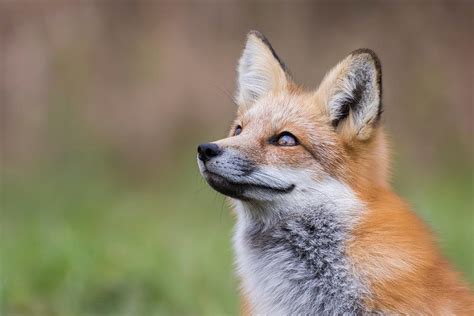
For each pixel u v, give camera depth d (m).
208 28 23.95
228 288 11.98
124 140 22.36
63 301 11.31
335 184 7.98
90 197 18.48
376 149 8.19
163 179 21.50
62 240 12.66
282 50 24.23
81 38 23.20
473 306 7.76
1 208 17.09
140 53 23.27
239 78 9.45
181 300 11.62
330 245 7.87
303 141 8.16
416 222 7.86
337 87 8.34
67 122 22.14
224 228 15.58
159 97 22.84
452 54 24.52
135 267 12.17
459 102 23.89
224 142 8.20
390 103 23.83
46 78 22.73
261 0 24.48
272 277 8.18
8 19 23.06
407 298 7.38
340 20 24.67
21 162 21.61
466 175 21.36
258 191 8.13
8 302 11.03
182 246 13.91
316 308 7.89
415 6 24.89
